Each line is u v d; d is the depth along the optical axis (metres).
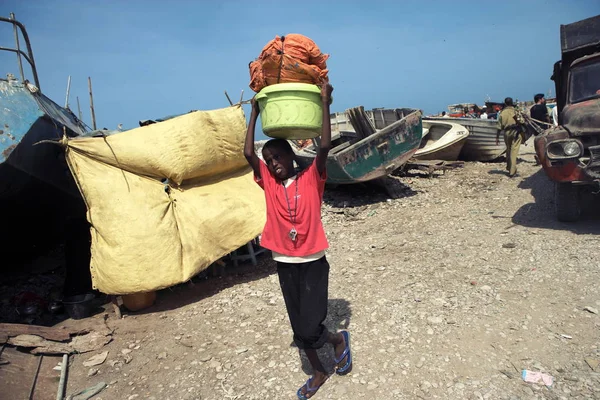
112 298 5.02
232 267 6.18
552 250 5.20
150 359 4.00
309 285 3.04
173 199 5.34
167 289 5.67
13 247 6.59
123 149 5.06
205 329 4.45
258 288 5.31
